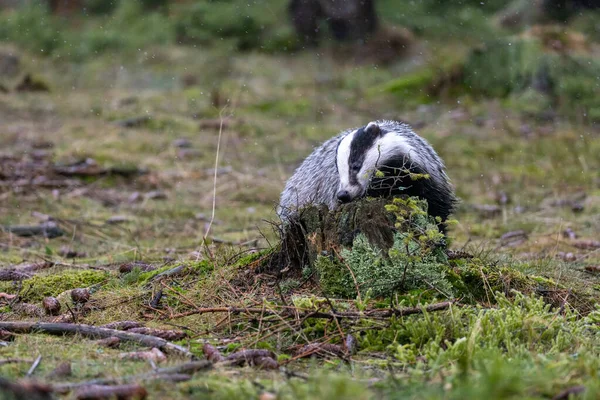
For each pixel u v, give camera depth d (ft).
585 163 58.49
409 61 91.66
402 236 26.11
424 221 26.84
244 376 19.90
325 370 20.26
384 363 21.16
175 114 74.18
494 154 62.69
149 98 80.23
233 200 51.67
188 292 27.43
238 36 101.04
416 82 82.64
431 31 98.63
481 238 42.80
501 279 27.30
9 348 22.36
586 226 45.06
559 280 29.91
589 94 75.31
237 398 17.83
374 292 25.50
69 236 42.57
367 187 30.91
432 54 90.48
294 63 94.58
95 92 84.84
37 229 42.42
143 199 51.03
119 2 109.40
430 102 80.02
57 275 30.53
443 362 20.11
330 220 27.09
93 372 20.04
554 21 87.76
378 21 97.66
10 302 28.19
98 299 27.68
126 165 56.34
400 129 33.32
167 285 28.17
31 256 37.99
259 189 53.47
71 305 27.40
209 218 46.93
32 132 66.18
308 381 18.80
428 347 21.70
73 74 91.40
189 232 43.60
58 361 21.07
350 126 72.49
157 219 46.32
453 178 57.00
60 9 108.88
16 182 51.34
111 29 101.71
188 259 33.12
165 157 60.75
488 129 70.08
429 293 25.41
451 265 27.96
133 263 31.91
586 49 79.56
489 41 84.33
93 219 45.96
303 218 27.45
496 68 80.02
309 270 27.12
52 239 41.98
